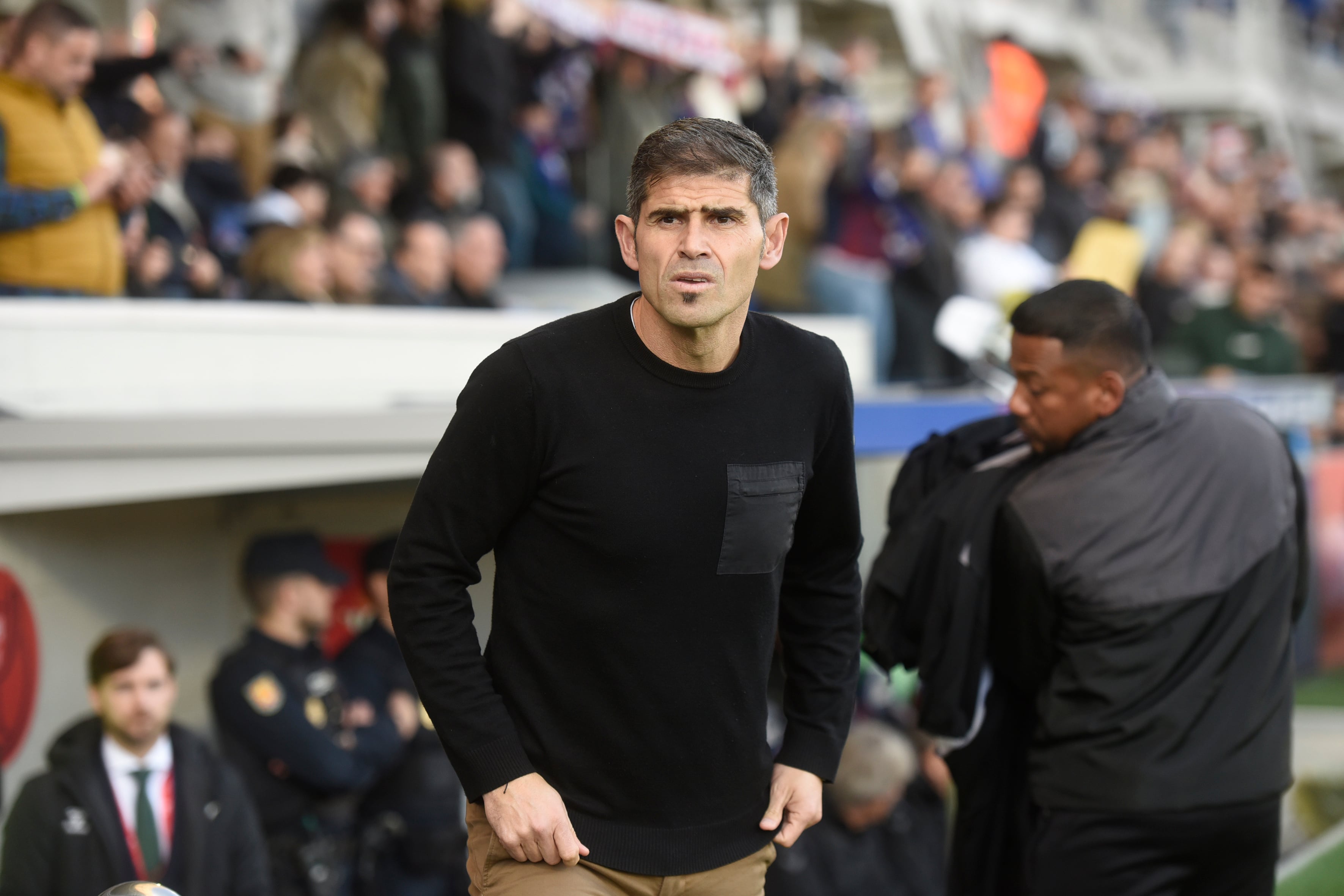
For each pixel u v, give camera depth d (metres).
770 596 7.10
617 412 6.71
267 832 13.57
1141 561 8.70
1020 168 29.06
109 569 13.70
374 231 17.77
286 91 22.67
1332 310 34.81
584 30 26.31
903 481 9.88
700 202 6.51
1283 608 8.94
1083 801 8.71
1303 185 68.44
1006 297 25.16
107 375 13.07
